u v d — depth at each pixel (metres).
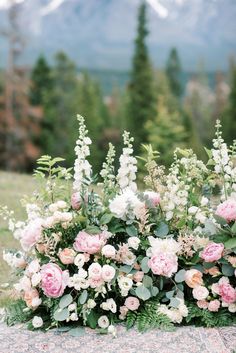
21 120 31.02
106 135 32.25
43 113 32.34
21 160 30.77
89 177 4.24
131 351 3.59
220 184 4.44
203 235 4.16
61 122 32.44
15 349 3.62
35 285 3.95
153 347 3.63
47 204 4.43
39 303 3.97
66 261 4.01
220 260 4.07
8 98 30.62
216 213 4.14
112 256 4.02
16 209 8.07
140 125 31.94
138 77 32.31
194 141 33.53
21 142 30.77
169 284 4.18
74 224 4.21
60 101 32.72
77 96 32.69
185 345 3.65
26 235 4.09
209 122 40.91
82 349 3.63
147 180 4.41
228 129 33.88
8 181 10.65
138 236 4.21
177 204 4.26
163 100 35.12
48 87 33.25
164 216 4.32
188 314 3.97
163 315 3.92
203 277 4.18
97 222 4.21
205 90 42.69
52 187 4.39
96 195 4.30
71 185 4.66
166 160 30.78
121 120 33.88
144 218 4.13
